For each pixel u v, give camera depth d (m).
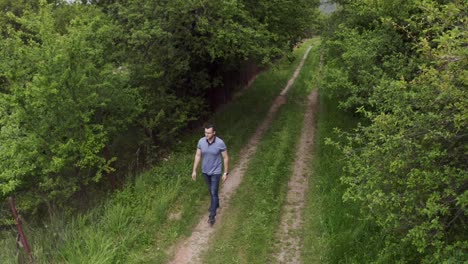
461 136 4.29
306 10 14.87
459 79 3.78
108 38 10.52
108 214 7.66
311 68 25.39
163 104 11.73
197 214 7.96
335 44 11.34
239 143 11.95
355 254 6.15
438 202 4.45
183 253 6.73
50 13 8.98
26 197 8.84
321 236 6.95
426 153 4.39
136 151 11.19
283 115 15.05
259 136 12.81
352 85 9.35
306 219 7.60
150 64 11.39
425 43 4.31
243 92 19.55
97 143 8.66
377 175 4.83
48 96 7.98
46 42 8.47
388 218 4.54
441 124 4.41
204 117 14.91
